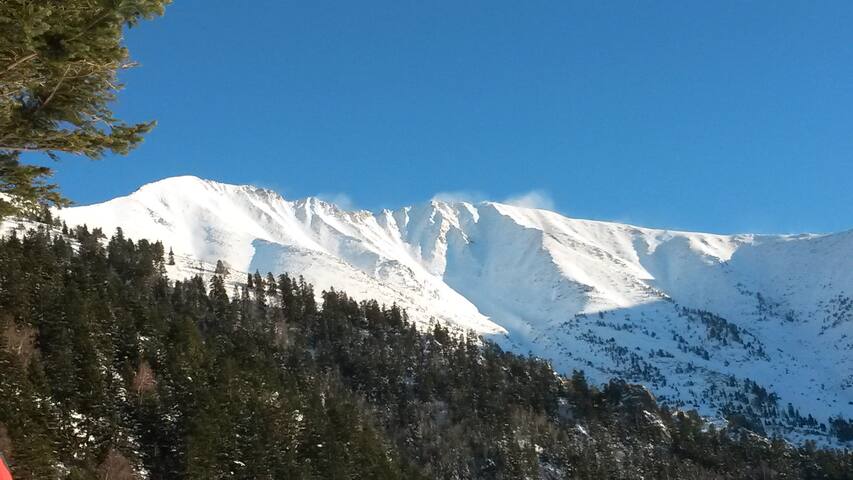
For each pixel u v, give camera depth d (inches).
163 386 3612.2
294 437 3818.9
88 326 3727.9
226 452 3250.5
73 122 547.8
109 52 514.0
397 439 5142.7
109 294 4613.7
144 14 514.6
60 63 494.9
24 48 468.1
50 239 5890.8
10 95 513.3
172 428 3390.7
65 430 2906.0
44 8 451.8
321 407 4515.3
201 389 3622.0
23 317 3666.3
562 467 5442.9
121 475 2947.8
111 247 6574.8
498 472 5059.1
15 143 540.4
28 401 2807.6
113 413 3248.0
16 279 3924.7
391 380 5959.6
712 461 6304.1
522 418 5954.7
